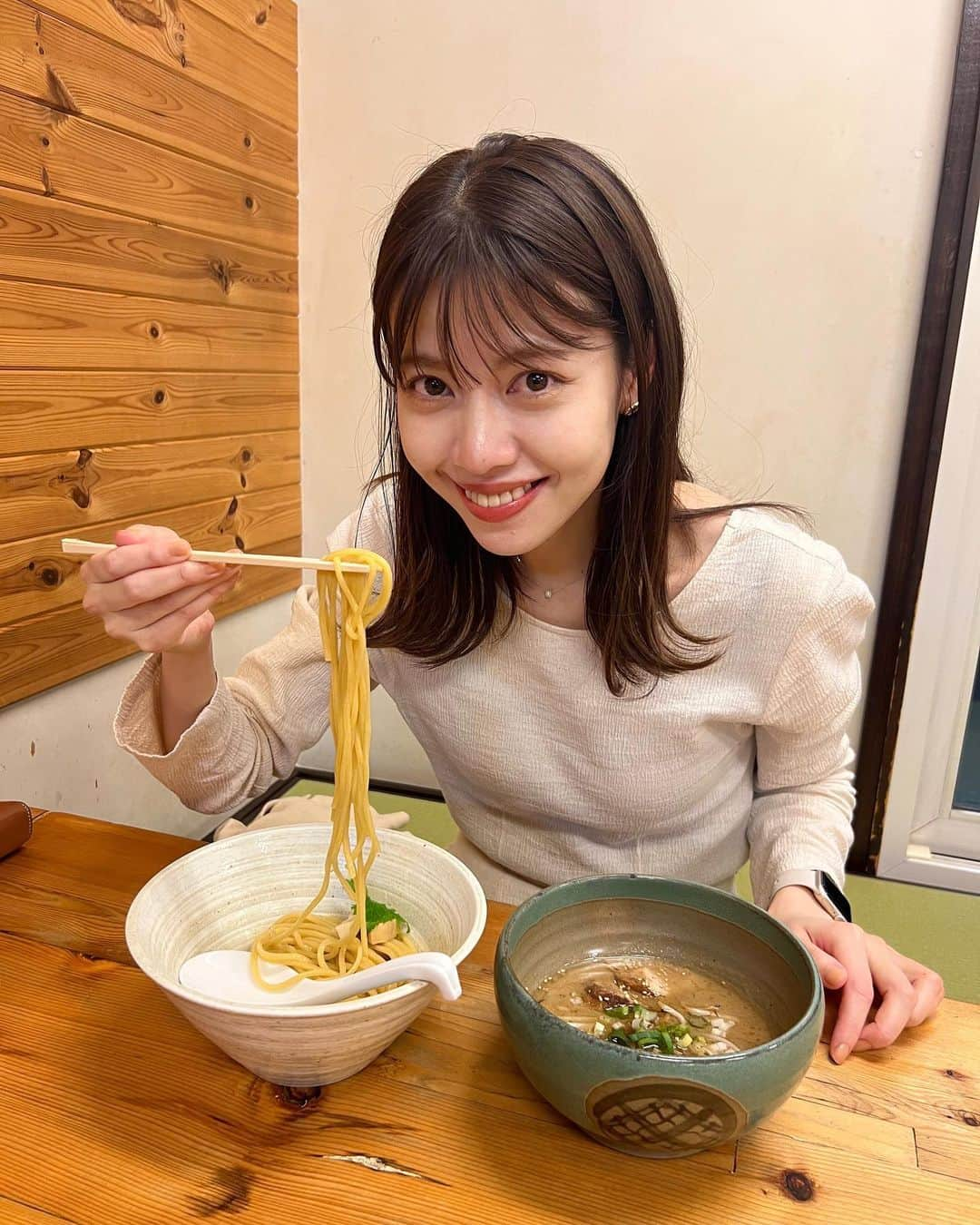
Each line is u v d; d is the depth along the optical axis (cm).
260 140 211
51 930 90
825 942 86
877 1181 64
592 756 105
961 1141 68
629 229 81
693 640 98
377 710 260
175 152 179
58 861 102
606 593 95
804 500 222
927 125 194
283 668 115
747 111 203
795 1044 58
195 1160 64
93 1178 62
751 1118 58
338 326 239
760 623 100
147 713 98
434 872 84
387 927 81
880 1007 80
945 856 233
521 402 78
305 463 251
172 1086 70
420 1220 60
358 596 83
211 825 224
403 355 79
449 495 86
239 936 84
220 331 201
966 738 227
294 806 187
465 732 110
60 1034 75
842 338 210
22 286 142
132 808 190
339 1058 66
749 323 215
